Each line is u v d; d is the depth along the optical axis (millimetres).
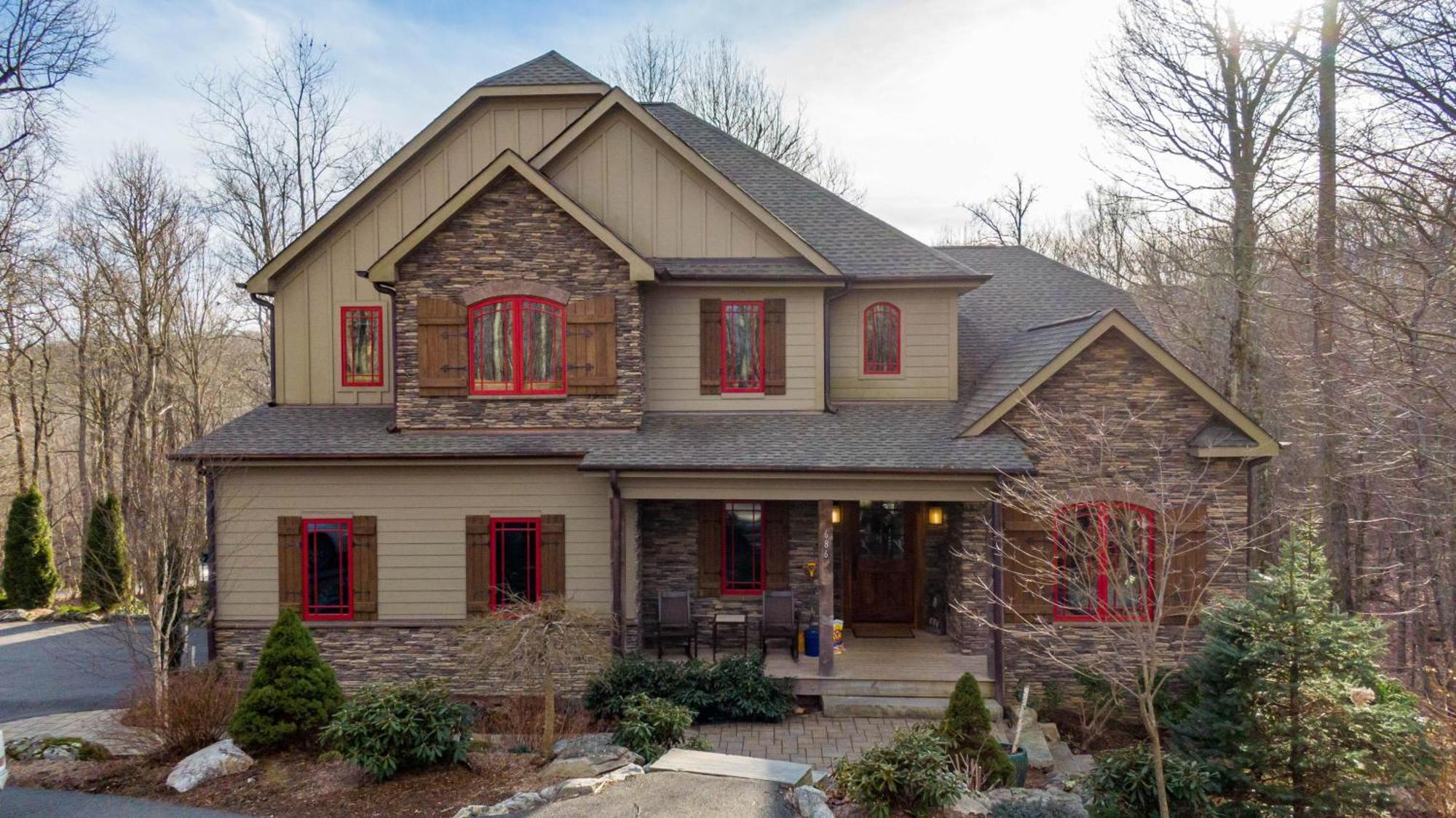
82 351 27703
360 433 14414
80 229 26750
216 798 9008
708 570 15078
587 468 13055
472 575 14016
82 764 10141
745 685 12664
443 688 10195
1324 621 9148
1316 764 8641
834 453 13336
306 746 10312
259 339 31531
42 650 17797
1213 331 21750
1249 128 16922
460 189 14141
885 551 15758
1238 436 12984
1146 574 9781
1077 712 13133
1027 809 8516
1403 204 10445
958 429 14008
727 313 15266
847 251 16016
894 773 8328
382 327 15703
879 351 15797
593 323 14289
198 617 13672
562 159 15336
